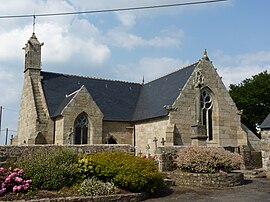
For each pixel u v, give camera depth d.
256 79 46.12
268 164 24.17
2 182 13.28
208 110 29.38
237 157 19.62
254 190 16.86
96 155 16.20
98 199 13.42
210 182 17.72
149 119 29.39
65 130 26.22
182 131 27.05
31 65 32.03
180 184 18.36
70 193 13.66
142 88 37.25
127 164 15.18
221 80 30.23
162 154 19.56
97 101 32.09
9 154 15.84
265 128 24.72
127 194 14.20
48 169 14.34
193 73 28.72
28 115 31.03
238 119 30.33
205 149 19.36
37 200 12.36
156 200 14.52
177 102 27.36
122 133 31.22
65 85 32.44
